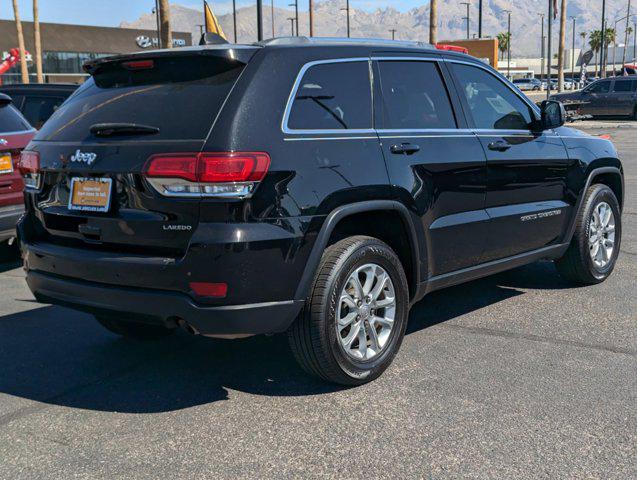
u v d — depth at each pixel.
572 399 3.71
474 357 4.36
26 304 5.89
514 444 3.24
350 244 3.81
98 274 3.67
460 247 4.55
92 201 3.76
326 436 3.38
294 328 3.72
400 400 3.76
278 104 3.60
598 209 5.93
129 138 3.65
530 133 5.20
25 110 10.67
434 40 30.23
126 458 3.22
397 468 3.06
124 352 4.66
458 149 4.49
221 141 3.36
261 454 3.22
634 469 3.01
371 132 4.00
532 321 5.05
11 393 4.01
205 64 3.65
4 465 3.18
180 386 4.05
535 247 5.32
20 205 6.90
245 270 3.38
